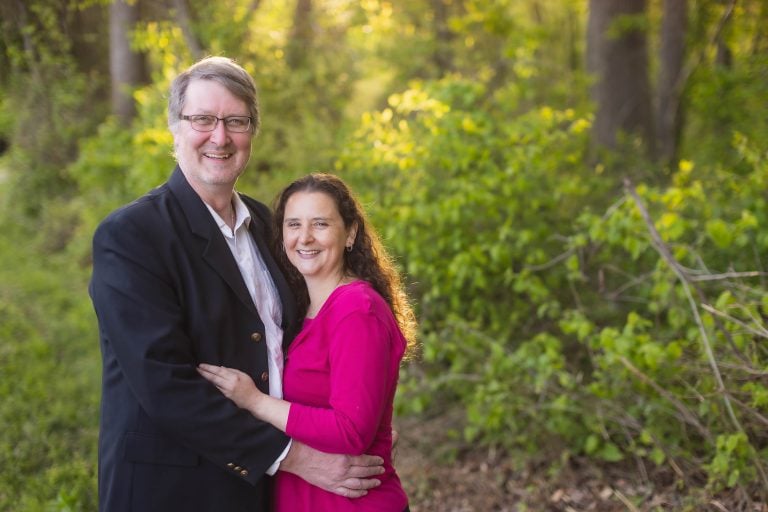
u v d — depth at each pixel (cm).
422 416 501
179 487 213
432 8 1084
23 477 407
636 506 364
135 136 793
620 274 495
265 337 231
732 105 764
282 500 231
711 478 339
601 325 488
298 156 698
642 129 917
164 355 204
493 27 926
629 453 404
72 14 798
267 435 213
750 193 406
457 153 479
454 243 458
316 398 227
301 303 244
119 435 212
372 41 995
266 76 820
